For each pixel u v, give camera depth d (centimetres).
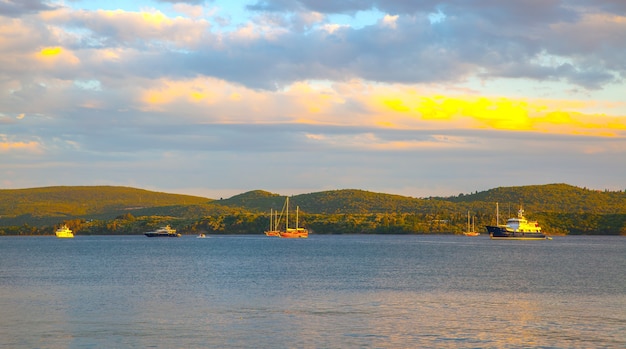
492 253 18650
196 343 5172
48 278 10300
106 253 19238
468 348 5053
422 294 8012
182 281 9700
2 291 8356
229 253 18900
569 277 10506
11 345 5109
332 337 5391
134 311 6606
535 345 5147
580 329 5719
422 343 5203
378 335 5466
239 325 5856
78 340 5269
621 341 5278
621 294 8106
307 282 9506
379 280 9844
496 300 7475
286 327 5772
